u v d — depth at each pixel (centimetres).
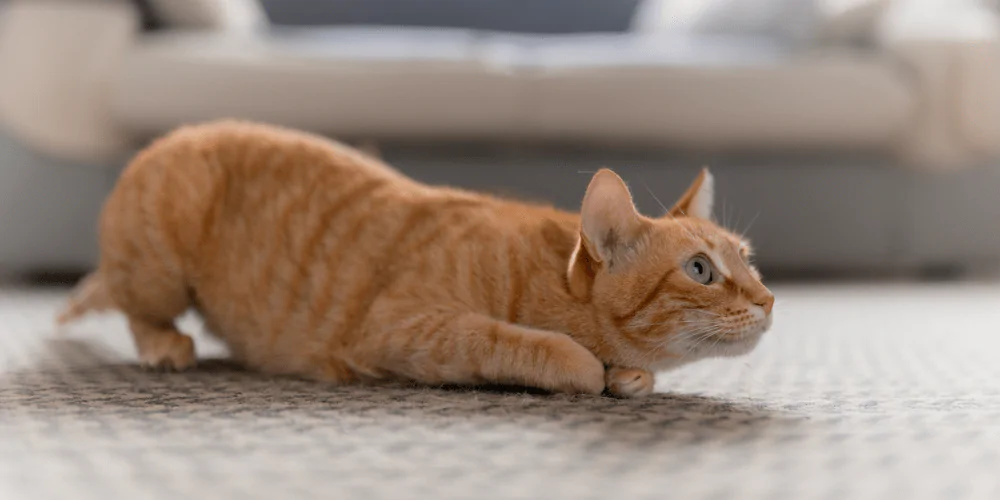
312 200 153
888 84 257
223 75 243
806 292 246
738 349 142
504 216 149
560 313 145
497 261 146
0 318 197
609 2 350
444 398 141
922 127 261
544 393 144
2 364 162
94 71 243
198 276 157
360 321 148
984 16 275
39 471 121
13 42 243
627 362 145
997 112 260
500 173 259
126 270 157
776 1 286
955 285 266
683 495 117
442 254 146
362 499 116
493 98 250
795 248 267
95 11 244
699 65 254
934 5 278
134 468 121
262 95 244
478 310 146
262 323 154
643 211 207
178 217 155
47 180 249
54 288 246
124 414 136
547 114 252
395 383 148
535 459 123
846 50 272
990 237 275
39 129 245
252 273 154
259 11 320
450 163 258
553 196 259
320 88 246
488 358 143
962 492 118
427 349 144
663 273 141
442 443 127
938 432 132
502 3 347
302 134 162
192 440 128
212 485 118
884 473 122
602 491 117
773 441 128
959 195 272
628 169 261
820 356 170
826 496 117
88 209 250
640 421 133
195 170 156
